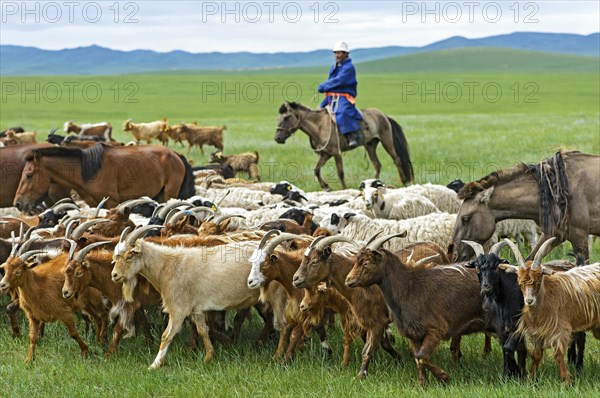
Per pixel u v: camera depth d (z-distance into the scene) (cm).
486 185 1463
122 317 1370
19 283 1320
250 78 16200
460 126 5053
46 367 1304
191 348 1381
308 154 3816
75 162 2019
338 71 2803
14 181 2047
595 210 1415
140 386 1184
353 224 1689
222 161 3325
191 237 1429
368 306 1232
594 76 14888
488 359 1304
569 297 1139
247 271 1347
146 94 11006
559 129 4503
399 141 2869
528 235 1914
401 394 1116
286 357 1305
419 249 1403
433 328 1183
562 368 1127
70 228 1494
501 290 1162
